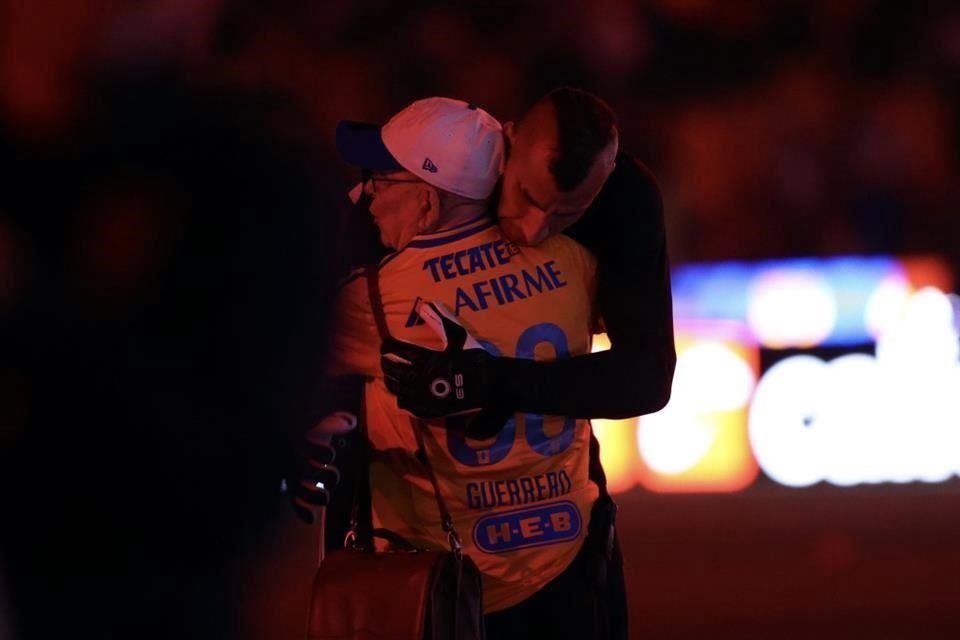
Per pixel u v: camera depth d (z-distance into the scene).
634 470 32.62
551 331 12.03
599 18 38.41
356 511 12.41
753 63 39.81
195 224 10.45
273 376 10.75
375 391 12.14
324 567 11.19
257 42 32.66
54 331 10.45
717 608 24.02
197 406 10.66
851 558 27.19
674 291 32.88
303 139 11.02
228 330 10.57
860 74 40.19
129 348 10.50
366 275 11.99
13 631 10.84
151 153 10.38
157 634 10.97
